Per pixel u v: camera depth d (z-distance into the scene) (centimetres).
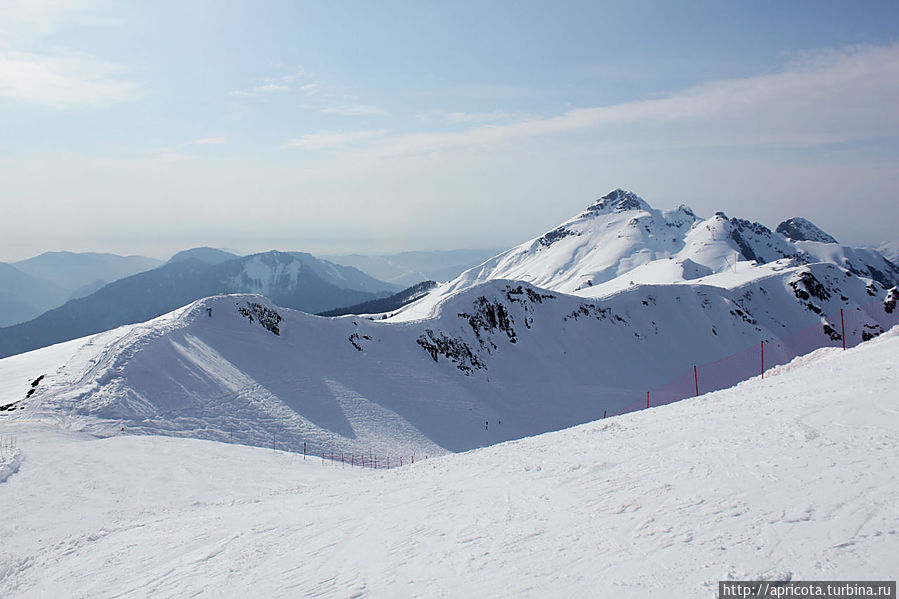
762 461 1078
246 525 1462
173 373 6044
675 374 11631
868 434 1106
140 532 1583
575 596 672
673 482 1074
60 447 3259
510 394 9256
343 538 1151
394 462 5428
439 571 841
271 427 5675
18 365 6925
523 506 1136
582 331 12244
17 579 1268
